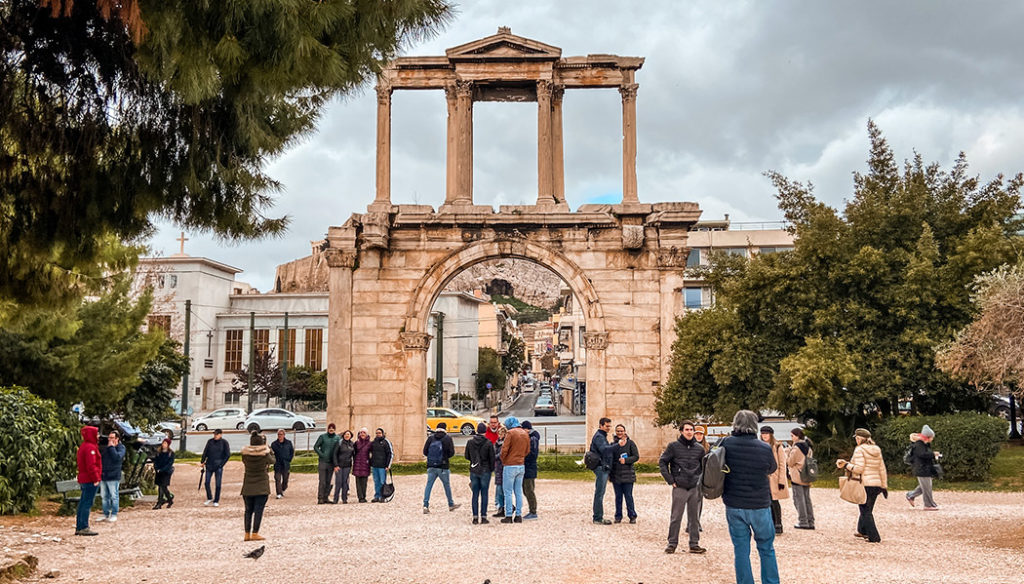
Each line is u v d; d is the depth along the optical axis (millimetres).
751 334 31969
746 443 10891
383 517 20875
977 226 30703
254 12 10117
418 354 37406
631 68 38344
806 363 28094
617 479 18500
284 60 10500
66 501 21188
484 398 101500
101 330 25844
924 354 28500
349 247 37719
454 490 27750
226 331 86562
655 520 19156
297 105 14008
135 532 18281
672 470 14766
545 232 37781
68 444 23484
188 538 17234
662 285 37312
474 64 37844
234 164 13070
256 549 14844
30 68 11125
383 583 12133
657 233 37594
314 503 24969
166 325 55094
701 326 32812
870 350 29859
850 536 17062
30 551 14945
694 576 12609
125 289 26641
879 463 16484
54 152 11820
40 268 14102
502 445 19547
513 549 14914
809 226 32344
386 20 11641
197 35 10297
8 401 20781
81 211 12680
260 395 82688
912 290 29234
